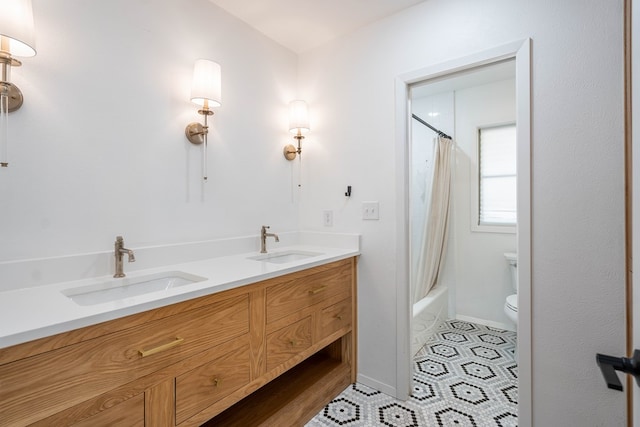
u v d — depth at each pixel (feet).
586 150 4.29
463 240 9.68
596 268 4.24
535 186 4.62
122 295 4.20
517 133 4.72
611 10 4.14
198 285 3.71
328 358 6.77
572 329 4.40
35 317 2.70
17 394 2.43
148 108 4.94
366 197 6.48
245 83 6.46
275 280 4.64
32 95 3.82
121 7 4.63
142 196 4.86
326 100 7.14
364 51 6.51
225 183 6.08
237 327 4.09
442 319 9.38
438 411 5.57
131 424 3.08
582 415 4.35
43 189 3.91
